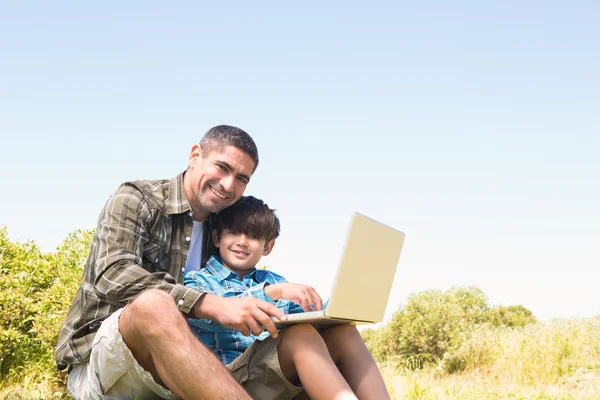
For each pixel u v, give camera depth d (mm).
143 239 2367
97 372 2080
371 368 2045
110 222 2295
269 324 1855
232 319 1889
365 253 1897
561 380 7039
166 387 1952
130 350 1903
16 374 5309
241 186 2617
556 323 9094
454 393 4875
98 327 2299
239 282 2611
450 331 9430
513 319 11234
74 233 5648
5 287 5785
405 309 10156
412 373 7641
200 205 2574
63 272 5426
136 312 1772
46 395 4766
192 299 1958
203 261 2732
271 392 1960
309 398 2059
